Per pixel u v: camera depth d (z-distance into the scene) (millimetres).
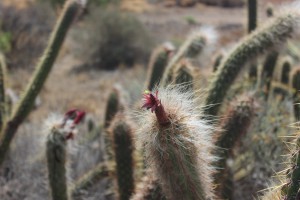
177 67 3660
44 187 5215
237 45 3625
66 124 3357
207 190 2193
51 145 3326
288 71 5676
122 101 4629
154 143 2018
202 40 4465
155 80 4367
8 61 15406
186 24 24953
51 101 11953
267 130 4602
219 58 4254
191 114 2092
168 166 2078
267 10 6188
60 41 4125
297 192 1777
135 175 3348
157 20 25719
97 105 12000
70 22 4199
